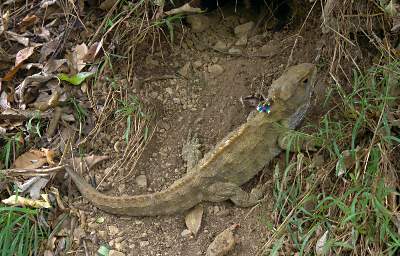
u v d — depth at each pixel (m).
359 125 1.02
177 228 1.05
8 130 1.16
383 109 0.99
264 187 1.07
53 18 1.30
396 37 1.09
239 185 1.08
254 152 1.08
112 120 1.16
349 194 0.99
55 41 1.25
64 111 1.18
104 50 1.20
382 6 1.07
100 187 1.10
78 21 1.27
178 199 1.05
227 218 1.06
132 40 1.20
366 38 1.12
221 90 1.18
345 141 1.05
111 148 1.14
